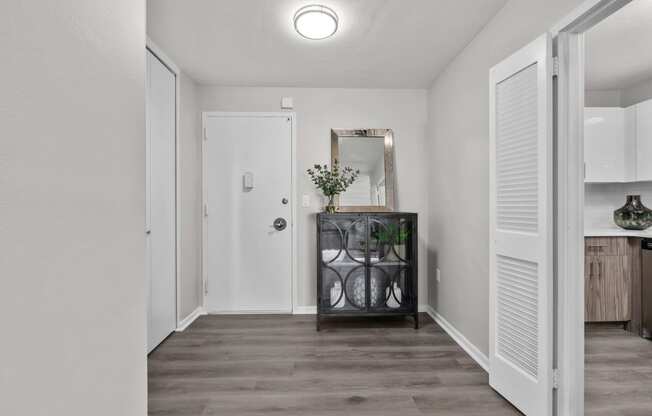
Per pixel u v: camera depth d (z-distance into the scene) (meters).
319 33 2.42
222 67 3.17
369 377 2.28
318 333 3.10
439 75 3.36
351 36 2.60
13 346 0.42
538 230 1.74
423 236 3.73
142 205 0.74
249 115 3.66
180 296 3.17
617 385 2.18
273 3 2.17
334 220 3.25
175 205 3.12
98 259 0.59
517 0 2.04
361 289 3.25
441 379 2.25
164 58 2.85
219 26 2.45
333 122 3.71
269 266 3.69
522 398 1.85
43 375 0.47
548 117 1.68
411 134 3.74
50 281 0.48
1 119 0.41
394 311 3.23
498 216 2.08
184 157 3.28
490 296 2.14
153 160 2.71
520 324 1.89
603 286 3.20
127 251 0.68
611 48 2.71
